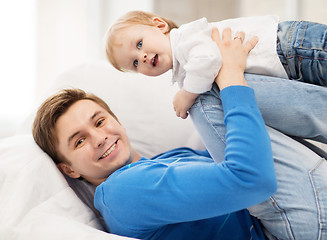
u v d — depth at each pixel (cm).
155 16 124
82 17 282
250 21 109
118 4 295
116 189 98
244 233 107
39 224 102
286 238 97
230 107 89
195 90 95
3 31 255
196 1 308
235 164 84
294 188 94
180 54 100
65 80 170
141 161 108
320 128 100
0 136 251
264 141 86
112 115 132
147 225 97
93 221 114
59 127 119
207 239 107
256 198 85
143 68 117
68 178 129
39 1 266
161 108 167
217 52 95
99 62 181
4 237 99
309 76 103
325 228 93
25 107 261
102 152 117
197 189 86
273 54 102
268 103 97
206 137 100
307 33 100
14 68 258
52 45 271
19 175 113
